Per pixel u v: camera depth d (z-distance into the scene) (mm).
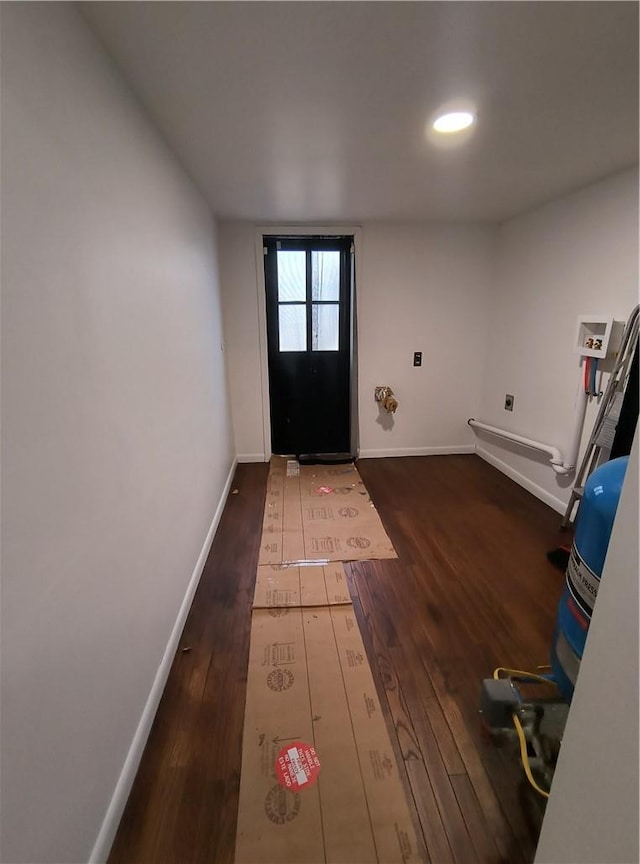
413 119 1465
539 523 2492
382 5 917
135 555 1194
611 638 596
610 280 2146
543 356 2730
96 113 1013
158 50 1062
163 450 1485
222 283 3088
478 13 944
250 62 1125
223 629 1659
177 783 1095
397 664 1476
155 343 1430
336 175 2027
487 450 3557
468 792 1076
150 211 1403
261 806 1044
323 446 3730
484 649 1538
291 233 3078
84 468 911
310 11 930
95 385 976
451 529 2426
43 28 791
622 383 2020
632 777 553
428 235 3195
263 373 3373
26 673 695
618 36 1030
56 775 773
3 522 648
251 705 1321
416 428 3666
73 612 848
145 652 1250
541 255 2703
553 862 728
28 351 725
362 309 3322
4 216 672
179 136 1560
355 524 2498
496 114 1440
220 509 2623
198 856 949
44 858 727
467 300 3377
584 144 1708
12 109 701
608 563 604
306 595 1856
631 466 558
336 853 956
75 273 898
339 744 1196
